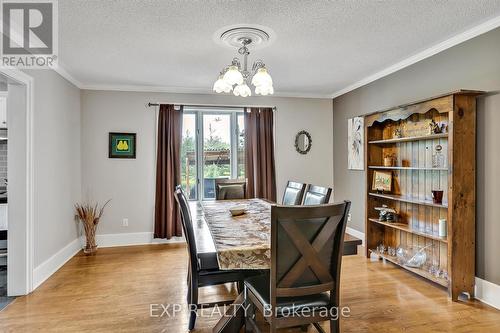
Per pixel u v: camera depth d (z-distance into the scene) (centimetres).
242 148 504
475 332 218
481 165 268
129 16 240
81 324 230
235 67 242
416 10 235
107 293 285
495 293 256
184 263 371
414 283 304
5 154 435
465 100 267
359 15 242
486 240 264
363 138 442
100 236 449
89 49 308
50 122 339
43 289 295
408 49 317
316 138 527
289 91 501
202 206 325
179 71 385
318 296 178
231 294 290
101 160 450
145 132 464
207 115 494
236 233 205
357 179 461
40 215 313
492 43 257
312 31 270
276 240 158
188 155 488
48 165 333
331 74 407
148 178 465
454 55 294
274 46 305
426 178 326
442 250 308
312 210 156
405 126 354
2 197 361
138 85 451
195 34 274
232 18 245
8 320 236
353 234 470
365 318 237
